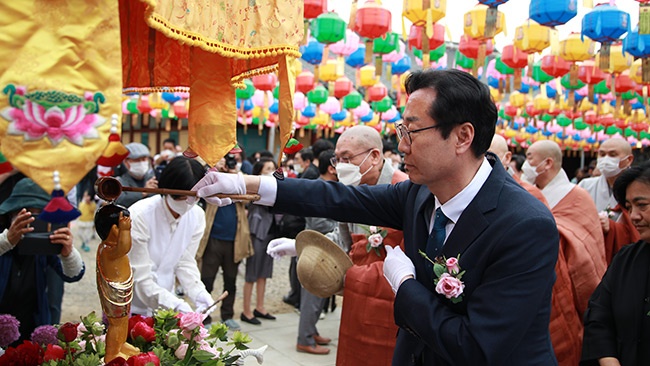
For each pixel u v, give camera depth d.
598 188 4.77
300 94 7.34
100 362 1.41
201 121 1.66
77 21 0.94
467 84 1.42
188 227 2.60
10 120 0.89
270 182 1.74
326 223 4.52
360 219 1.84
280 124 1.49
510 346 1.31
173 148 8.87
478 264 1.42
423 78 1.46
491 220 1.44
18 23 0.90
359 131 2.85
